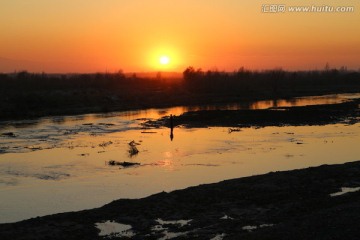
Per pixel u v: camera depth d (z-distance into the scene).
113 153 34.78
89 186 25.33
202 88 107.81
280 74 137.12
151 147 37.06
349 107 65.44
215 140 40.16
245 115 56.59
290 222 16.72
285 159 32.03
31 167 30.19
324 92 105.19
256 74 154.25
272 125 49.78
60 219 18.80
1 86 98.31
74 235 16.98
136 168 29.72
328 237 14.47
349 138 40.84
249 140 40.00
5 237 16.69
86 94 81.12
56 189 24.77
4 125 52.03
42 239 16.55
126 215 19.23
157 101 82.50
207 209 19.84
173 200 21.17
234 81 121.75
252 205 20.27
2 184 26.00
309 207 19.22
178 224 18.09
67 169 29.58
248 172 28.19
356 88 119.69
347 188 22.67
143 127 49.66
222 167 29.72
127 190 24.41
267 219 18.23
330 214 16.86
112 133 45.38
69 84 112.50
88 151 35.66
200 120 54.16
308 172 25.58
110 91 94.31
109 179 26.89
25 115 61.06
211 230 17.19
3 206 21.77
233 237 15.84
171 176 27.45
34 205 21.89
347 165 27.09
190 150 35.56
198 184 25.39
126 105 76.06
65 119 58.19
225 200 21.03
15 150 36.19
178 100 85.25
